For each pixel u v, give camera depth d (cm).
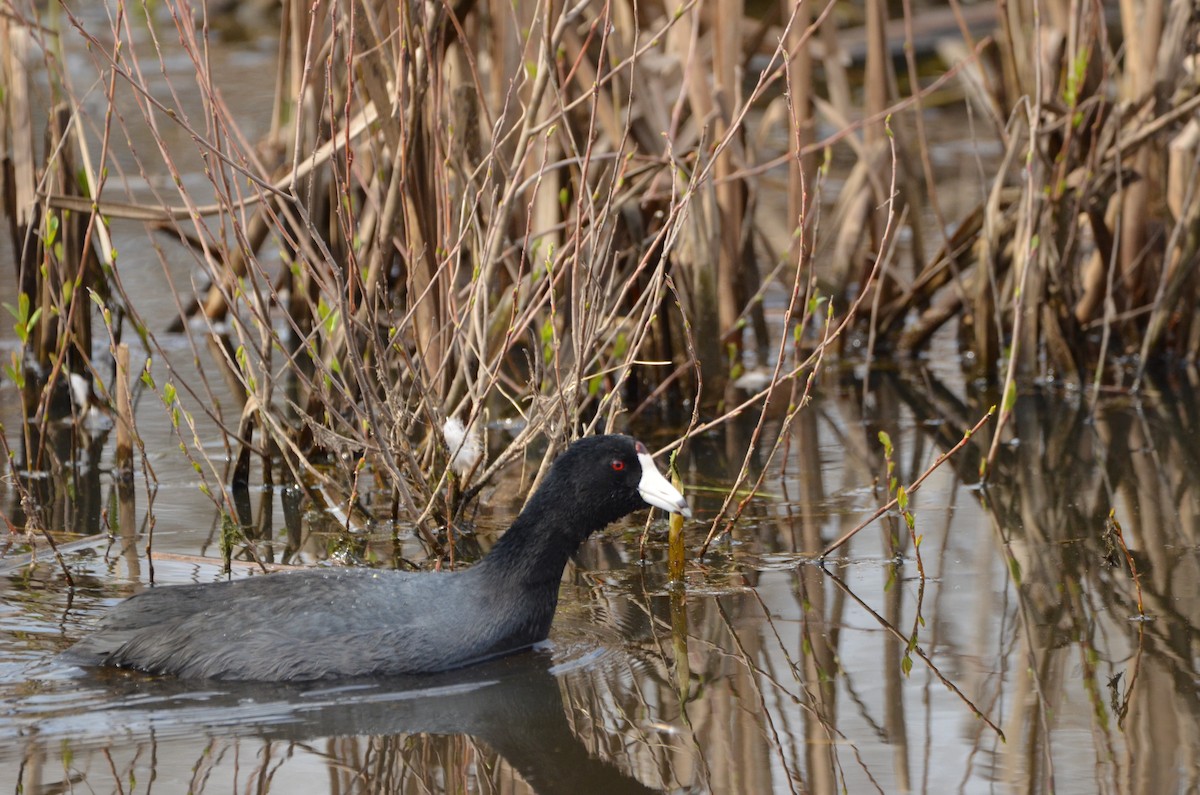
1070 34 1422
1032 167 1318
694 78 1423
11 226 1451
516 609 840
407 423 1062
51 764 694
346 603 813
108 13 972
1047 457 1248
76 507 1123
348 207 980
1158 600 920
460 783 686
